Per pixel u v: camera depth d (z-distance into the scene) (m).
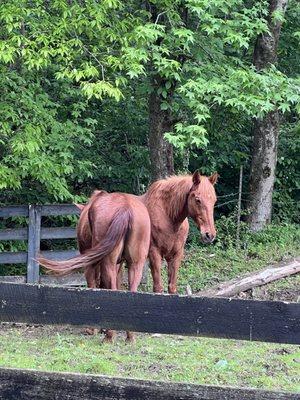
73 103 11.46
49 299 3.26
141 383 3.05
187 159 12.55
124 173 12.88
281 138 14.52
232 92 9.62
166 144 11.22
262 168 13.49
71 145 10.05
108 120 13.02
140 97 12.53
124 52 9.39
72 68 9.48
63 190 9.91
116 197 6.75
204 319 3.19
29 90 9.83
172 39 9.79
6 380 3.09
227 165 14.48
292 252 11.94
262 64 12.89
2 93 9.60
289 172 14.52
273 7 12.65
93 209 6.75
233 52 13.16
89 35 9.48
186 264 11.08
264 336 3.15
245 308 3.16
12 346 6.86
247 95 9.58
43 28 9.19
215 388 3.03
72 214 9.74
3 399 3.08
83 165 10.55
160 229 7.62
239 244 12.24
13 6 8.73
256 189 13.53
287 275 9.96
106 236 6.29
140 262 6.72
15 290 3.26
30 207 9.45
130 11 10.61
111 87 8.86
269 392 3.01
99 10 9.05
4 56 8.38
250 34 10.28
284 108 9.73
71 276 9.70
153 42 9.84
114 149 13.25
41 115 9.85
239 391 3.02
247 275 9.79
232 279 9.84
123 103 12.84
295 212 14.51
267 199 13.53
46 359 6.30
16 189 10.47
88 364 6.03
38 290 3.26
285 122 14.97
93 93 8.75
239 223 12.52
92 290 3.24
